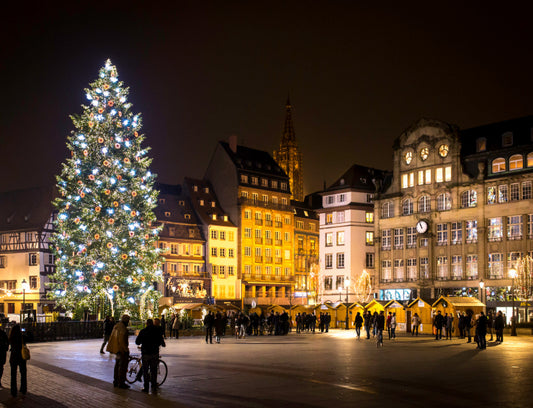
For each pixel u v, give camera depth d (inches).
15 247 3784.5
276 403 647.1
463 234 3053.6
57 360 1139.9
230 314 2559.1
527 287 2691.9
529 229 2839.6
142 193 2166.6
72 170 2107.5
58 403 643.5
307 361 1127.0
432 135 3223.4
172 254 3991.1
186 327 2215.8
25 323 1737.2
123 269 2102.6
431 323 2437.3
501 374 921.5
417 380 844.0
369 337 1943.9
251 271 4394.7
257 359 1171.3
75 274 2071.9
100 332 1943.9
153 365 735.1
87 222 2065.7
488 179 2982.3
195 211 4266.7
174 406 622.5
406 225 3299.7
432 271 3147.1
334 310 2955.2
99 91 2134.6
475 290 2974.9
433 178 3203.7
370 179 3973.9
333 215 3937.0
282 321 2285.9
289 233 4722.0
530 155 2874.0
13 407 624.4
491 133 3063.5
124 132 2185.0
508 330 2282.2
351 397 688.4
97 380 836.0
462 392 733.3
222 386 778.2
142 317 2188.7
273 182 4685.0
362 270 3823.8
